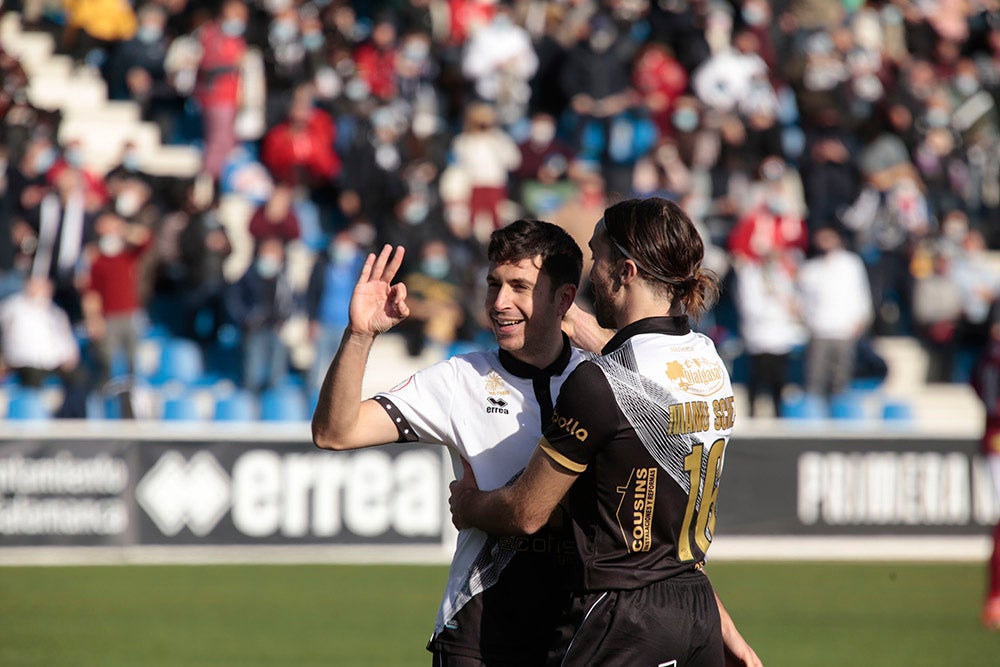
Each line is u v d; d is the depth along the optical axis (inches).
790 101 2400.3
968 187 2381.9
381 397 515.8
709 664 478.9
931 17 2593.5
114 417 1761.8
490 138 2095.2
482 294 1962.4
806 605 1370.6
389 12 2418.8
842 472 1727.4
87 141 2285.9
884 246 2132.1
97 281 1786.4
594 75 2224.4
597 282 486.9
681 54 2336.4
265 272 1845.5
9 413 1716.3
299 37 2204.7
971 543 1750.7
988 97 2464.3
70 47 2364.7
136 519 1567.4
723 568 1612.9
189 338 1923.0
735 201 2118.6
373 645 1135.6
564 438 456.8
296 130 2081.7
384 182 2006.6
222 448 1587.1
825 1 2455.7
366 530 1608.0
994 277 2140.7
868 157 2169.0
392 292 481.4
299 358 2036.2
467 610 510.9
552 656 477.7
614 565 463.8
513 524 471.8
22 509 1534.2
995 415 1362.0
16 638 1138.7
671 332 475.8
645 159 2106.3
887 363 2027.6
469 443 515.8
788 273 1921.8
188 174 2250.2
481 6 2444.6
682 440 466.3
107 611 1264.8
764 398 1910.7
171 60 2378.2
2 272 1898.4
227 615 1258.0
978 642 1190.9
